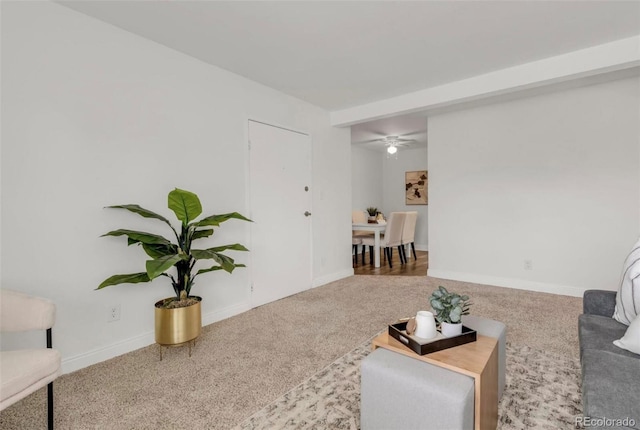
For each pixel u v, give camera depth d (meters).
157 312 2.16
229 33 2.34
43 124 1.94
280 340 2.44
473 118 4.08
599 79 3.18
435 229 4.42
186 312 2.16
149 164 2.43
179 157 2.62
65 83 2.03
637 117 3.13
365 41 2.46
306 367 2.03
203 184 2.79
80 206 2.09
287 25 2.24
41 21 1.93
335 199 4.34
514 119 3.79
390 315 2.94
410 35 2.38
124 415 1.59
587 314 1.81
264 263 3.34
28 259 1.89
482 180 4.03
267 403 1.67
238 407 1.64
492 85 3.03
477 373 1.23
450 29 2.30
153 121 2.46
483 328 1.69
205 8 2.04
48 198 1.96
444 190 4.32
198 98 2.75
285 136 3.58
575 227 3.47
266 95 3.36
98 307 2.17
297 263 3.73
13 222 1.84
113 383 1.88
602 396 1.02
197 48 2.56
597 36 2.40
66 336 2.03
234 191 3.04
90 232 2.13
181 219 2.19
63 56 2.02
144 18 2.15
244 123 3.13
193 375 1.95
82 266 2.10
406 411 1.25
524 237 3.77
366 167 7.01
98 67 2.17
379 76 3.11
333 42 2.47
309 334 2.54
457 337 1.47
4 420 1.55
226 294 2.97
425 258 6.00
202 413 1.60
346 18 2.16
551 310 2.99
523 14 2.12
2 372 1.23
